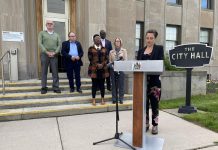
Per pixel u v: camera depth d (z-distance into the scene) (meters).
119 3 10.11
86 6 8.50
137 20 11.62
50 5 8.24
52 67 6.23
